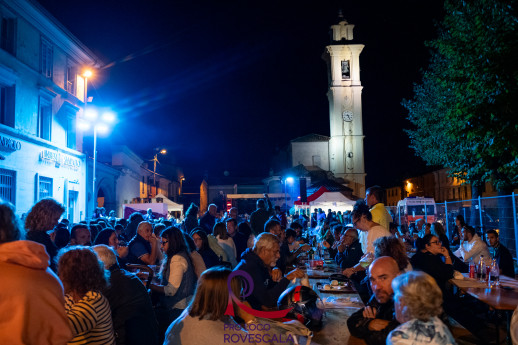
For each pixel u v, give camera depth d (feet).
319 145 194.18
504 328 22.54
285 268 26.27
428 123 73.92
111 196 105.91
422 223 59.00
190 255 19.17
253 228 34.99
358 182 187.93
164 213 73.46
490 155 36.22
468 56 37.11
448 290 25.14
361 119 190.19
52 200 17.42
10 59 60.75
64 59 79.51
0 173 58.08
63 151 76.64
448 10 42.96
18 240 8.55
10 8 60.70
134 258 25.02
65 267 10.93
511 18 32.73
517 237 42.93
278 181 198.08
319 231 53.47
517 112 31.68
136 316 13.73
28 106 66.44
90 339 10.77
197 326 10.16
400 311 8.57
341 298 17.66
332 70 192.03
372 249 19.42
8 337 7.48
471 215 58.44
